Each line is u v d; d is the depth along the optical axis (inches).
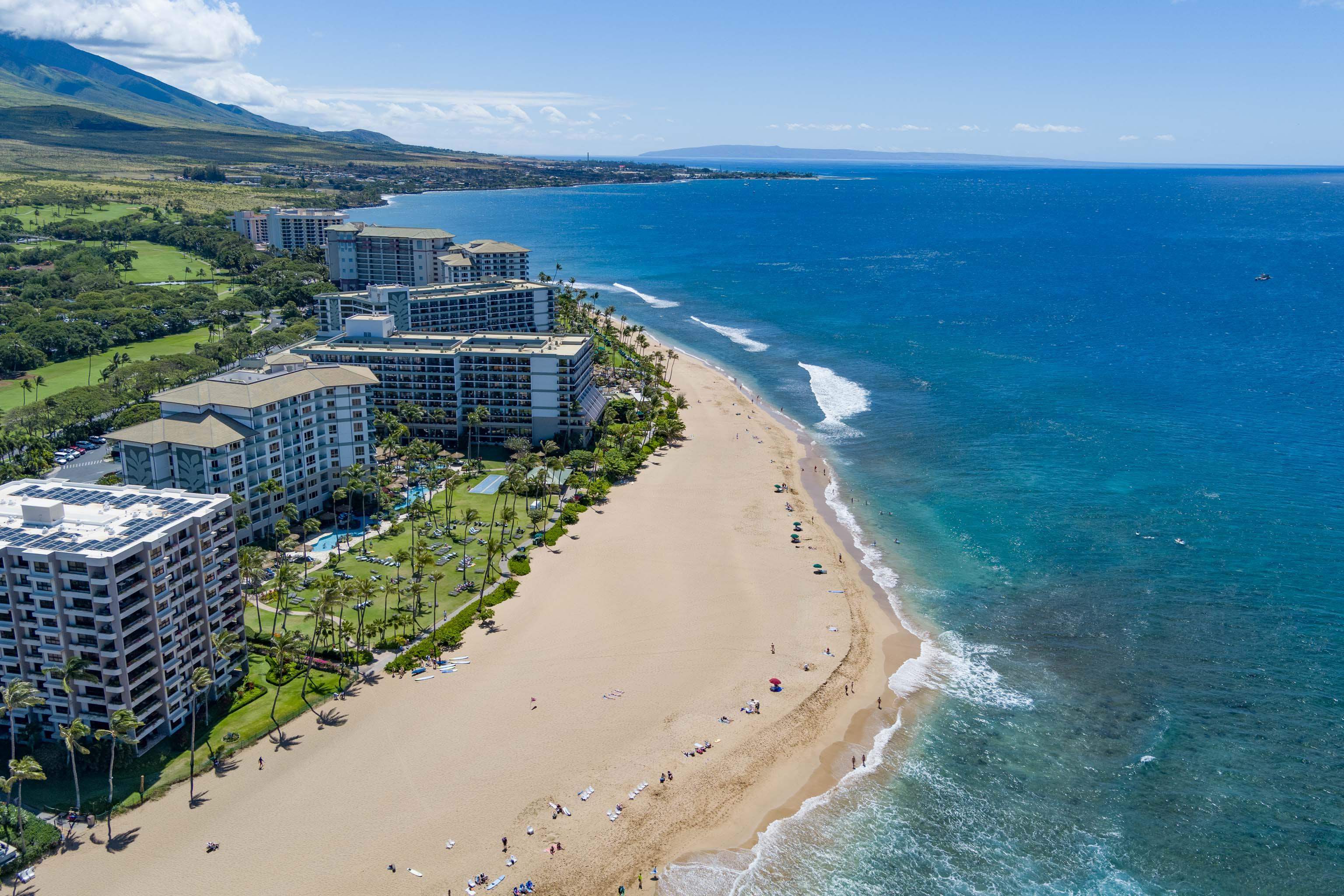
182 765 4591.5
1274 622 5856.3
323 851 4050.2
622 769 4608.8
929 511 7800.2
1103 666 5487.2
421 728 4911.4
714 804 4407.0
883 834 4242.1
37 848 3993.6
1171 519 7377.0
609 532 7431.1
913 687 5324.8
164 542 4630.9
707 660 5570.9
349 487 7583.7
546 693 5231.3
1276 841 4126.5
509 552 7022.6
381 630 5610.2
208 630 5027.1
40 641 4468.5
